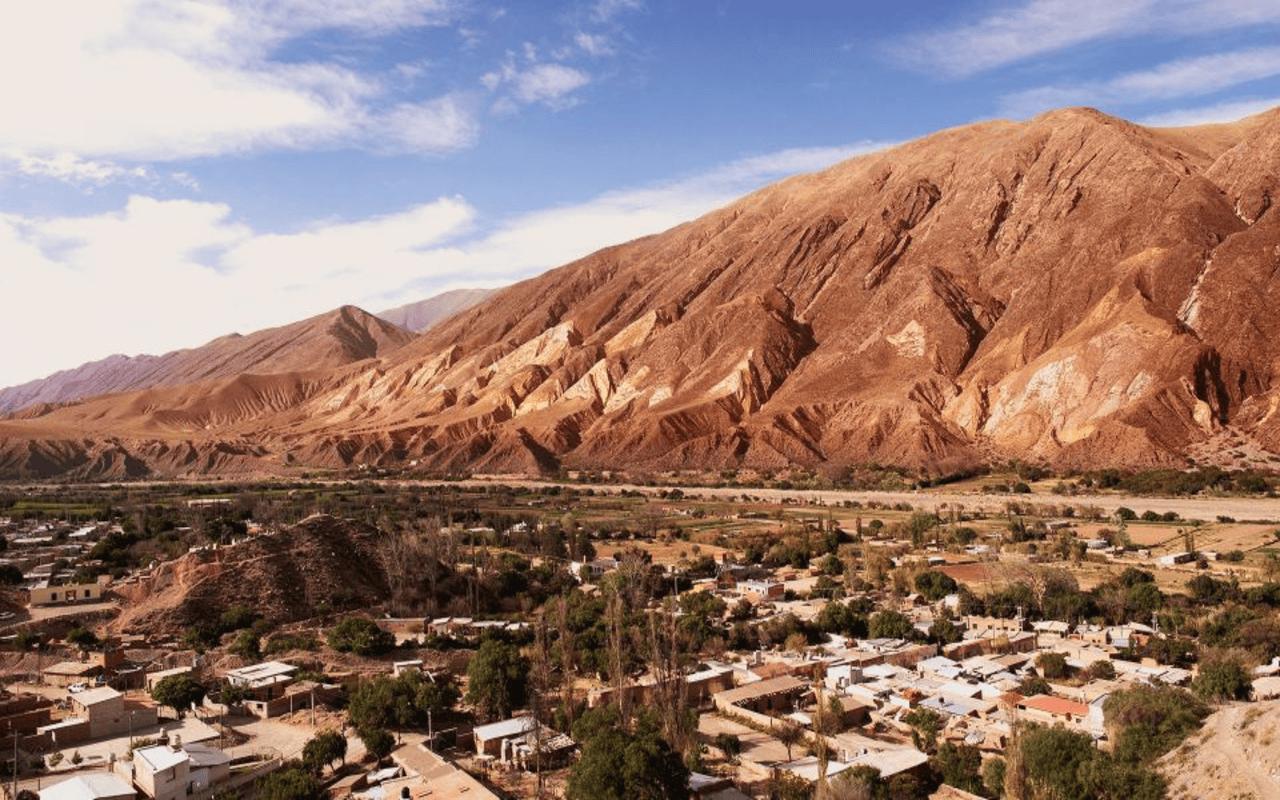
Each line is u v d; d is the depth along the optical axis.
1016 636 82.69
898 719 62.91
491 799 47.53
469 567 111.94
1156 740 48.00
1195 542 126.00
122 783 48.94
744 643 84.94
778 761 54.94
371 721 60.72
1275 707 45.00
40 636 84.38
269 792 48.31
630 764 46.00
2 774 53.28
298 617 90.25
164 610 88.25
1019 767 46.22
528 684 65.25
